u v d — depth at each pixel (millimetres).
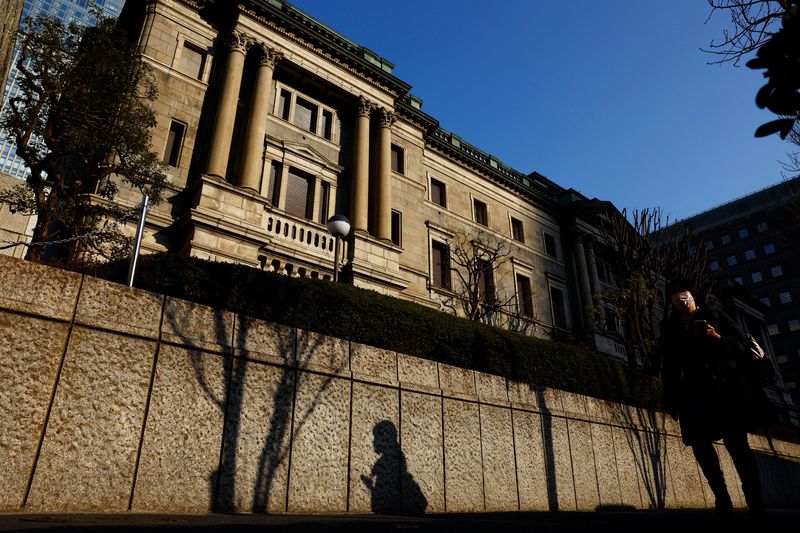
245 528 3354
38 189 12062
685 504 10914
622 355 28625
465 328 8820
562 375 10141
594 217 34656
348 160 22203
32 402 4145
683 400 3949
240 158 18047
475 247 25109
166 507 4496
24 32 12516
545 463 8266
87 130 12727
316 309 7020
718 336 3852
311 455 5637
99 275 6883
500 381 8375
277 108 20500
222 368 5383
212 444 4992
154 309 5188
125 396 4641
